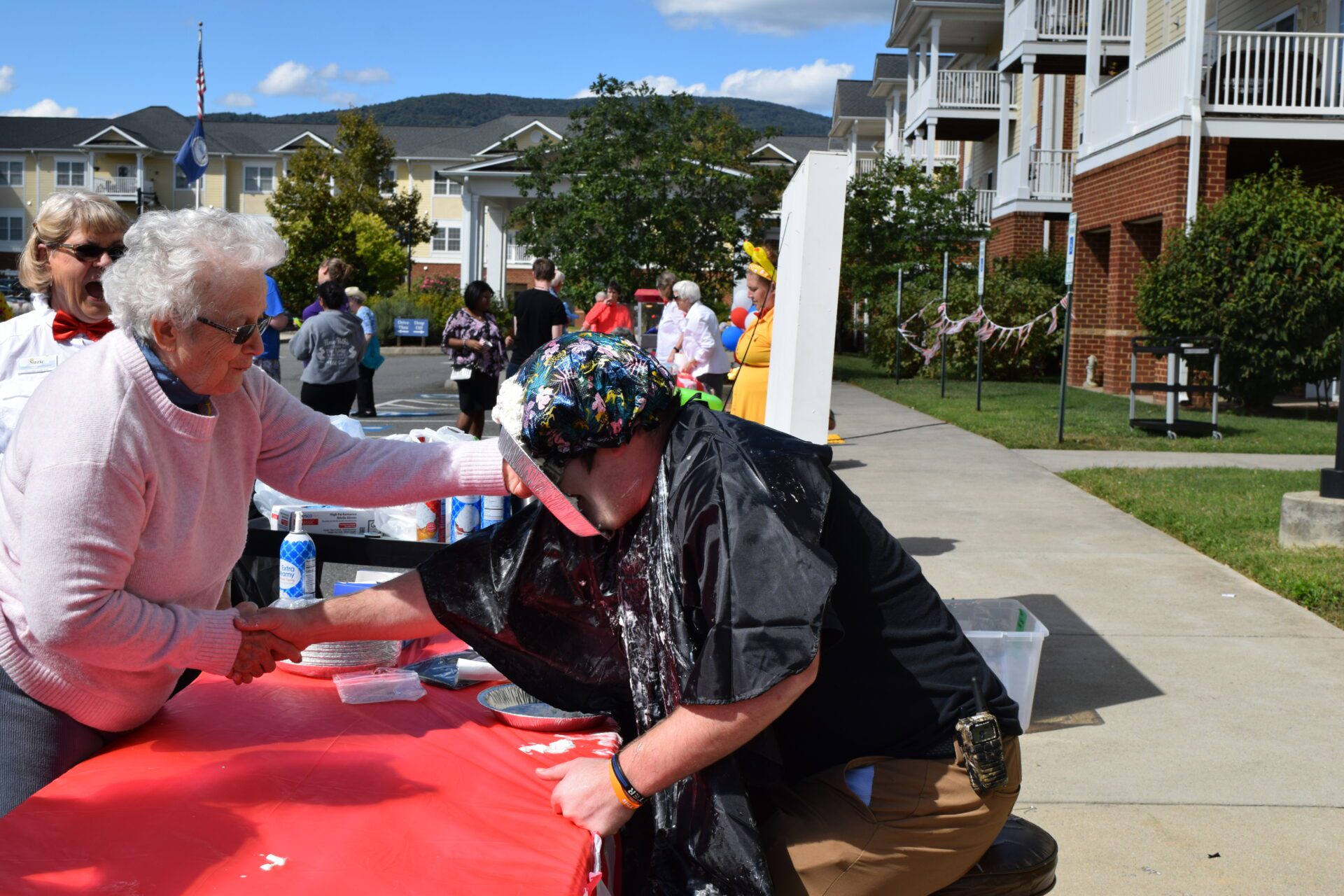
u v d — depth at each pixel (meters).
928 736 2.02
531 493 2.09
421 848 1.74
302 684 2.48
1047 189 23.16
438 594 2.20
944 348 17.75
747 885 1.85
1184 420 13.51
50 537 1.85
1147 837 3.57
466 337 10.96
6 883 1.54
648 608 1.95
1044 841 2.35
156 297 1.88
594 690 2.21
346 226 39.16
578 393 1.81
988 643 4.05
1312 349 14.02
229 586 2.69
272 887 1.58
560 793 1.91
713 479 1.80
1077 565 6.93
